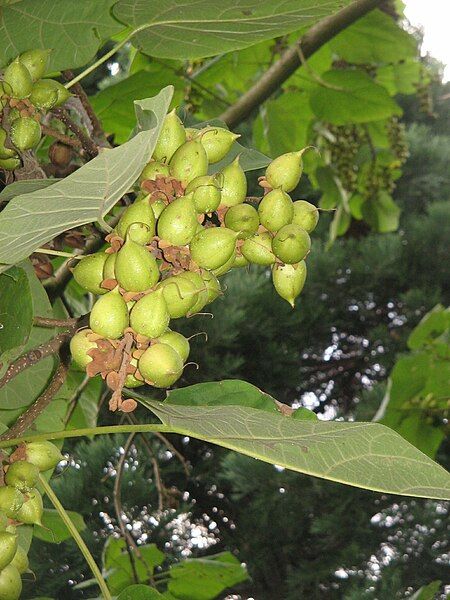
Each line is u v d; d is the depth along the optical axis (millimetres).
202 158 491
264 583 2479
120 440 2201
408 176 3121
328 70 1240
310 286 2746
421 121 3434
